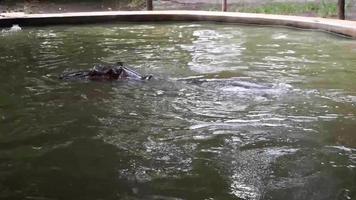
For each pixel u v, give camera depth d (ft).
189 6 50.42
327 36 33.12
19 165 12.58
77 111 17.11
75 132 15.03
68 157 13.07
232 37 33.04
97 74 21.66
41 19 39.91
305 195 10.87
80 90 19.86
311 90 19.74
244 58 26.18
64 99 18.58
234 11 45.47
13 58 26.76
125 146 13.87
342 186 11.29
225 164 12.61
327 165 12.50
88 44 31.22
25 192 11.04
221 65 24.49
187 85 20.56
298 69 23.48
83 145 13.96
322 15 41.09
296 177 11.80
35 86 20.53
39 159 12.96
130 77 21.59
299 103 17.98
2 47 30.35
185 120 16.12
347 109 17.21
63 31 37.19
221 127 15.42
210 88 20.07
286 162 12.71
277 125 15.60
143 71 23.21
